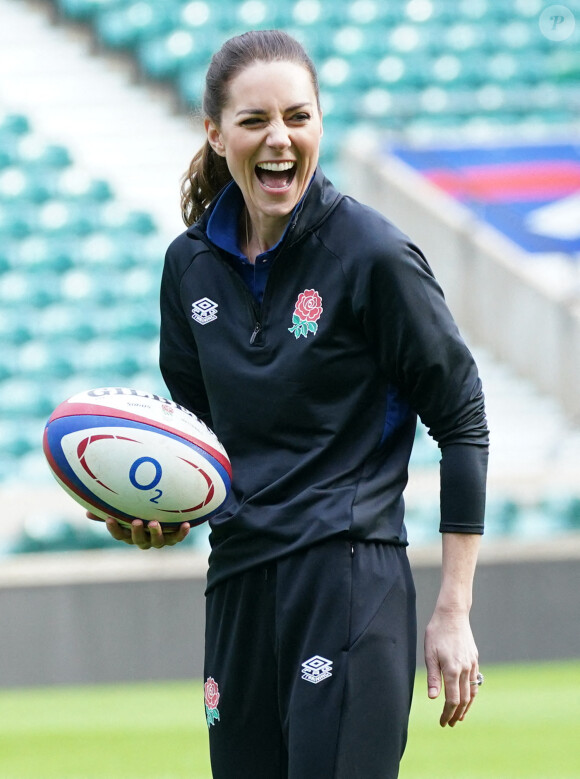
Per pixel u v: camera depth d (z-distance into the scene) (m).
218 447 10.30
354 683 9.33
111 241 49.22
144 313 46.78
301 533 9.55
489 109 51.59
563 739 22.84
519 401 41.78
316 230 9.80
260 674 9.83
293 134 9.66
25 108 54.34
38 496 33.38
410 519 34.72
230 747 10.07
